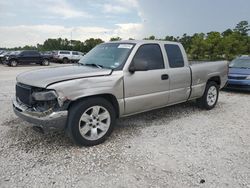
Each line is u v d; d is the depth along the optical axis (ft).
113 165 12.09
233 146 14.44
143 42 16.87
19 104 14.43
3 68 72.18
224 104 25.14
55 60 105.81
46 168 11.73
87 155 13.10
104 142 14.80
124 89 15.19
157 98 17.20
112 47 17.37
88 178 10.94
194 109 22.54
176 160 12.63
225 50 106.01
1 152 13.28
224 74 23.61
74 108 13.44
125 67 15.31
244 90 31.83
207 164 12.25
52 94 12.71
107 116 14.70
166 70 17.67
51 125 12.92
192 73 19.77
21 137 15.34
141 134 16.16
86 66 16.44
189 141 15.10
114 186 10.38
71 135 13.58
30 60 85.15
